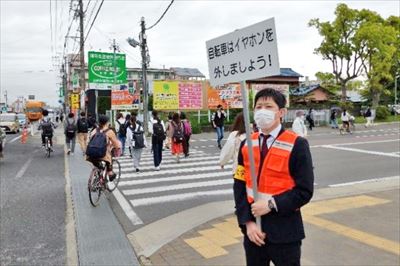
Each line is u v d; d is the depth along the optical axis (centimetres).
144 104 2286
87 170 1228
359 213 637
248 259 267
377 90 4097
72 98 3825
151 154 1588
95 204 776
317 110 3341
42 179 1090
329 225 574
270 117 245
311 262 441
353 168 1161
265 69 284
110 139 827
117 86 2497
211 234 563
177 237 557
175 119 1359
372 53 3734
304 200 239
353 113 4425
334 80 3944
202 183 996
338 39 3650
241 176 266
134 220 676
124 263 475
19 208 769
